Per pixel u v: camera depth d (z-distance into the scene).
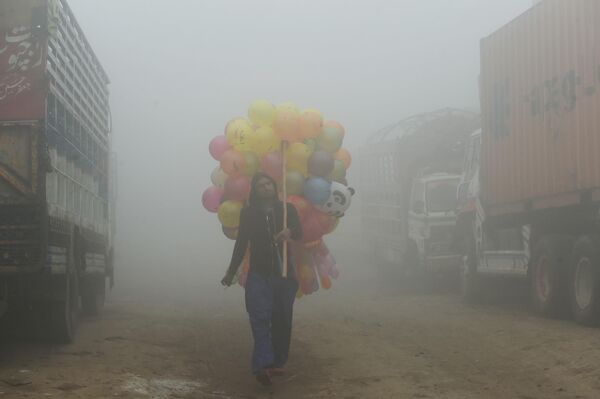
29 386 7.81
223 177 10.26
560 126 13.16
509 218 15.86
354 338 11.52
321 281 10.50
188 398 7.74
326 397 7.76
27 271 9.13
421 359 9.60
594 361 8.74
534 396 7.50
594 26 11.91
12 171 9.17
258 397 7.94
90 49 13.90
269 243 8.27
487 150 16.69
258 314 8.16
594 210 12.48
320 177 9.75
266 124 9.62
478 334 11.42
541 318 13.45
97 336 11.73
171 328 13.05
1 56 9.30
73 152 11.77
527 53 14.51
